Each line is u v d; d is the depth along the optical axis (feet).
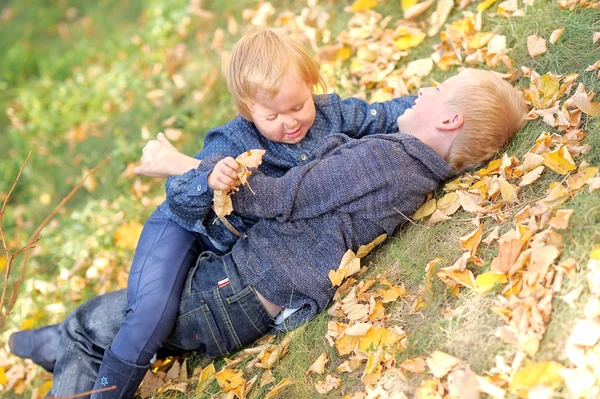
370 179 6.87
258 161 6.54
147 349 7.06
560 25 8.08
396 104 7.95
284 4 12.48
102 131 13.03
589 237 5.79
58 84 15.08
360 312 6.68
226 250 7.61
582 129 6.80
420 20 10.07
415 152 7.04
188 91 12.41
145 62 13.87
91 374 7.59
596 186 6.08
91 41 15.90
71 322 7.80
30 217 12.33
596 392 5.02
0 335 9.95
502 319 5.80
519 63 8.24
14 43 17.22
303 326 6.98
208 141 7.74
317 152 7.26
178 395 7.39
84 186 12.21
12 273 11.09
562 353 5.36
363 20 10.72
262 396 6.69
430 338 6.09
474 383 5.44
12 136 14.10
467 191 7.07
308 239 7.04
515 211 6.60
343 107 7.78
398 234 7.30
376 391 5.95
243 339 7.29
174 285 7.24
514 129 7.28
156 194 11.02
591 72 7.32
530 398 5.19
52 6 18.29
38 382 8.97
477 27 9.01
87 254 10.44
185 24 13.98
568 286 5.65
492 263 6.11
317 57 10.68
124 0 16.66
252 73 6.80
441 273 6.35
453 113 7.09
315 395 6.36
